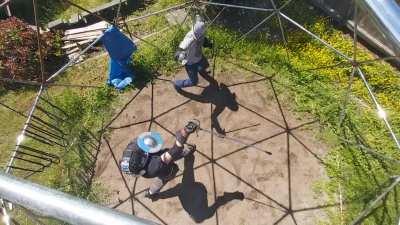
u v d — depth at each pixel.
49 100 4.04
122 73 4.22
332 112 3.96
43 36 4.35
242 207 3.64
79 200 1.40
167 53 4.35
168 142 3.95
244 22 4.51
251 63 4.27
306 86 4.11
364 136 3.86
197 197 3.70
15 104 4.25
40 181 3.83
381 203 3.55
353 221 3.46
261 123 3.99
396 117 3.94
